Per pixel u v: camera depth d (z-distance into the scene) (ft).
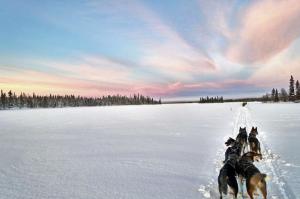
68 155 40.52
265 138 50.21
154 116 127.65
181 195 22.79
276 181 24.88
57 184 26.50
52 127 85.15
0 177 29.09
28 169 32.48
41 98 427.33
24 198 22.91
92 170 31.53
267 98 450.30
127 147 45.96
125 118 118.83
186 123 87.30
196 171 29.81
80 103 497.46
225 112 149.79
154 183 26.13
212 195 22.59
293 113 122.42
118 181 27.09
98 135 62.90
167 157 37.19
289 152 37.17
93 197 22.90
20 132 72.54
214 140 51.01
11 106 383.45
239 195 22.25
